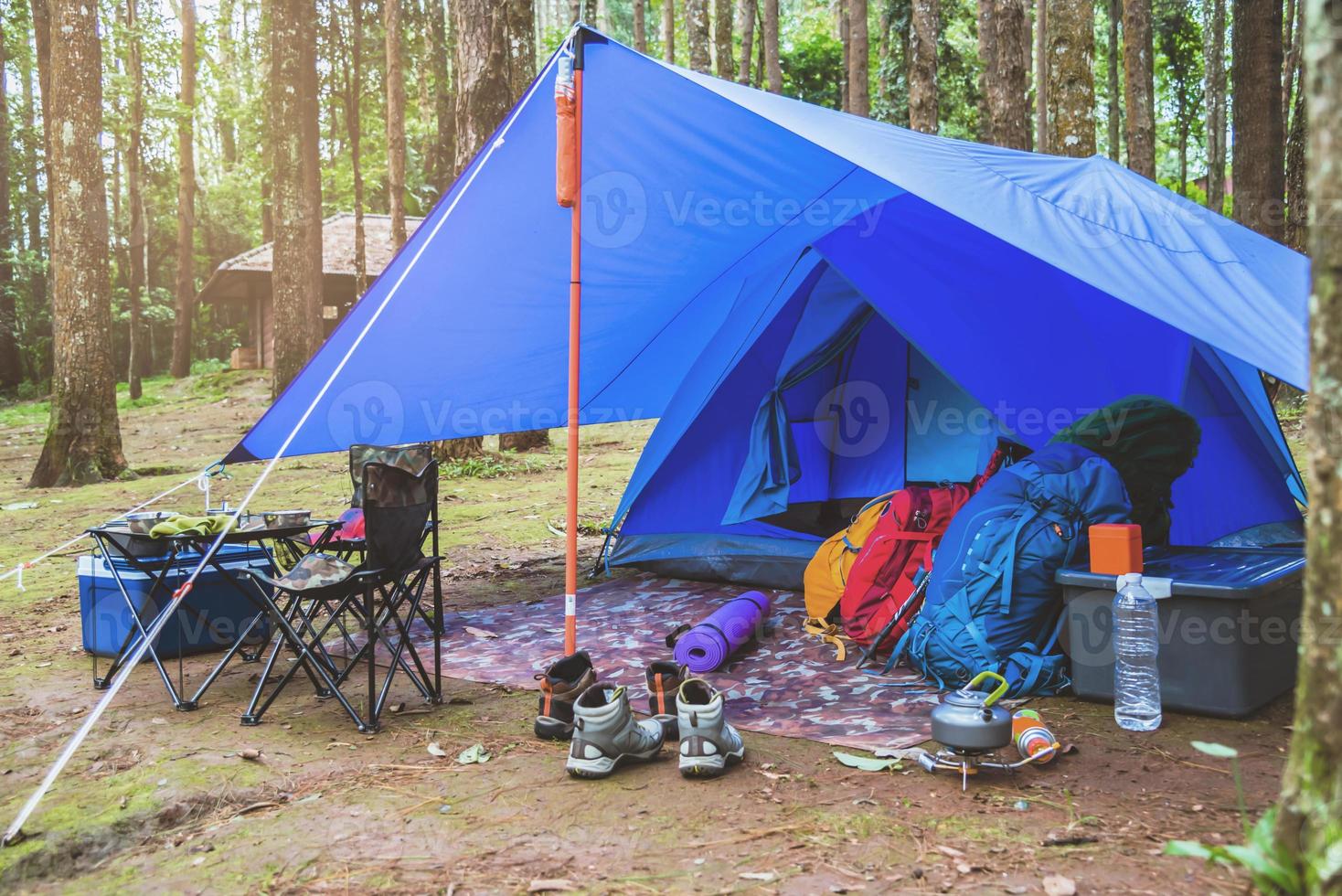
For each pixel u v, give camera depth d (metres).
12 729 3.71
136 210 25.20
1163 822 2.60
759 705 3.85
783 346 5.92
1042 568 3.88
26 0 28.39
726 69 18.22
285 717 3.78
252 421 18.70
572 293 3.85
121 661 4.37
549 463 12.35
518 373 5.30
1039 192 4.30
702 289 5.26
